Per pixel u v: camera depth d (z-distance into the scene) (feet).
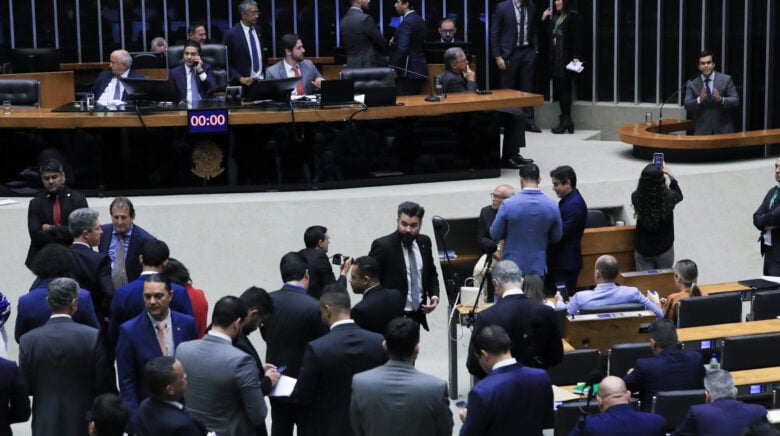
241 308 39.83
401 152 77.00
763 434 32.68
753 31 102.73
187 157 73.87
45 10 119.14
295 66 82.17
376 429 37.76
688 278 58.75
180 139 73.61
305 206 71.67
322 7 119.34
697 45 103.86
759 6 102.17
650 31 105.70
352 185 76.28
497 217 60.39
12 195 73.26
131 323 41.81
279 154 74.79
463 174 78.79
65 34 119.44
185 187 74.23
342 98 74.28
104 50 119.85
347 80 74.18
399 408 37.50
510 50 100.07
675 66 104.99
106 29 119.55
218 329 39.50
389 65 95.71
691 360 46.52
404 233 54.90
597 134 105.19
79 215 51.88
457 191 74.18
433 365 67.97
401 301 47.75
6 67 99.35
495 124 78.79
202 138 73.82
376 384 37.70
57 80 93.30
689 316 57.00
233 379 38.78
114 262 55.67
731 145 84.89
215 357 38.93
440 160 77.97
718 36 103.40
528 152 92.22
